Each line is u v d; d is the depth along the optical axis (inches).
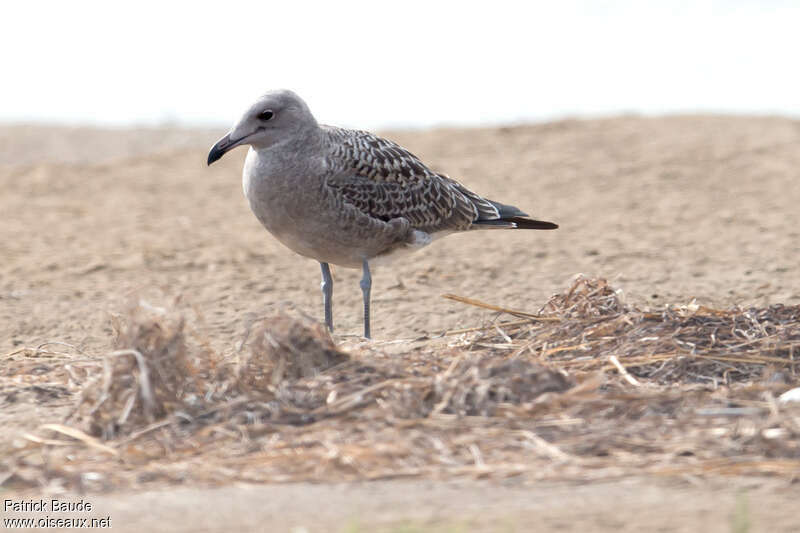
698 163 956.0
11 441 386.6
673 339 455.8
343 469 346.6
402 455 352.5
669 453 347.6
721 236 746.8
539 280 663.8
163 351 399.9
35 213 883.4
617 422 373.4
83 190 964.6
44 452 371.9
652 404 385.4
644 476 331.3
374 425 375.6
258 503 320.2
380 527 295.1
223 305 629.6
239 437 375.6
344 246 519.5
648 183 903.7
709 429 363.6
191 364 408.8
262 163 502.9
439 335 542.3
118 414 391.9
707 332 465.4
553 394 387.2
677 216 805.9
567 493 319.6
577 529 291.0
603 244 741.9
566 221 808.9
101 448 372.5
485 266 700.7
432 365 423.8
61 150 1195.9
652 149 1011.9
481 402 384.8
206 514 311.9
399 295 641.0
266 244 780.0
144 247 775.1
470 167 980.6
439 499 317.4
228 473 347.6
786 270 655.1
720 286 627.8
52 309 629.0
